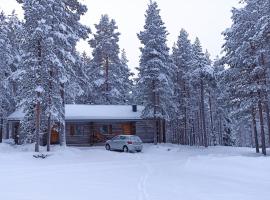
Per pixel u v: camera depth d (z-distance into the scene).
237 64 33.72
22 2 32.31
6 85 40.19
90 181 15.83
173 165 23.66
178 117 53.03
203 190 12.89
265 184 14.22
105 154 32.25
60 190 13.17
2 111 41.09
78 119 43.31
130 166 23.11
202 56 46.97
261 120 32.28
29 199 11.22
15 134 42.03
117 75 59.44
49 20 30.30
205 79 47.69
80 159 28.19
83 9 35.53
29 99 29.64
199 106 61.62
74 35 33.75
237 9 33.50
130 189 13.30
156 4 45.88
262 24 29.70
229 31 33.97
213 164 21.97
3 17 43.00
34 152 29.16
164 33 45.62
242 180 15.55
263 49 31.03
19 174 18.62
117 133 47.03
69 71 33.47
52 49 29.95
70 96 35.09
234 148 41.97
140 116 45.44
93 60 58.41
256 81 32.25
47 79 30.12
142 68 44.69
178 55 53.47
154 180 16.02
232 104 35.97
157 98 44.50
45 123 33.09
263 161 20.06
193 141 63.97
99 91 58.12
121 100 59.75
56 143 42.78
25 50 30.20
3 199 11.21
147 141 47.69
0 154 27.28
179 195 11.78
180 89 52.88
